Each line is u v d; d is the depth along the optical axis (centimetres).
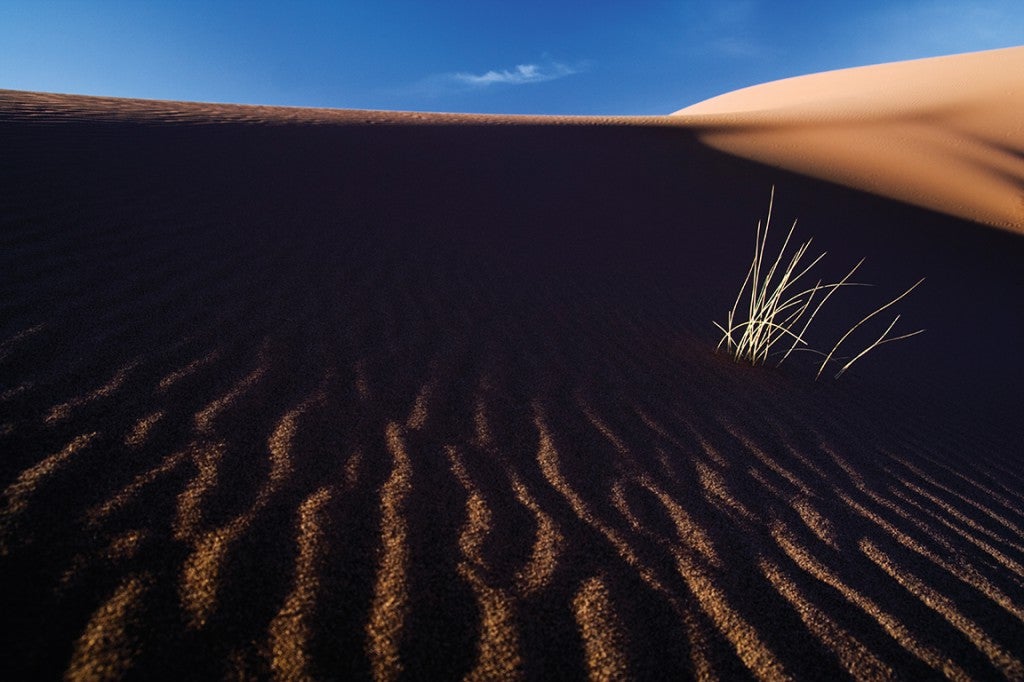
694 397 237
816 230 777
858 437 223
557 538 131
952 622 120
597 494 153
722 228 689
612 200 707
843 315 457
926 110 1717
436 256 380
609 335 301
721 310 396
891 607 123
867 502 170
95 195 363
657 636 107
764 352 308
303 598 102
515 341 266
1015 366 399
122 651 86
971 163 1297
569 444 180
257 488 131
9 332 184
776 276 535
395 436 167
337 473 143
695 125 1417
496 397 205
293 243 346
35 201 329
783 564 133
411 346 239
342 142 725
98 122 612
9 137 467
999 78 2092
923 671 107
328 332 236
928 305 539
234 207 396
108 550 104
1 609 89
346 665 91
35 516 108
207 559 106
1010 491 196
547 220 557
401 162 674
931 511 170
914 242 812
